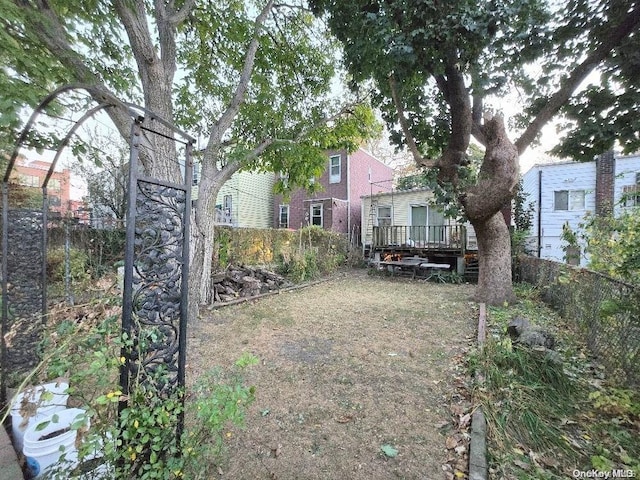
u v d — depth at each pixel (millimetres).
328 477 1728
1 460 1687
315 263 9727
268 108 5773
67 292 3703
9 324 2295
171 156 4328
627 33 3926
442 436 2061
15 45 2625
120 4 3771
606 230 3715
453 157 5328
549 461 1824
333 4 4730
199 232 5059
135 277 1449
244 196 15141
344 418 2262
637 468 1670
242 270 7789
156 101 4207
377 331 4277
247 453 1905
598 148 4922
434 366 3113
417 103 6016
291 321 4793
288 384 2777
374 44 4125
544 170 10656
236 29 5551
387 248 11133
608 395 2449
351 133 7461
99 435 1183
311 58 6617
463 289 7770
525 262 7637
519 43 3891
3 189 2332
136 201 1430
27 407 1330
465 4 3645
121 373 1363
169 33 4441
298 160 6336
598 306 3281
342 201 14195
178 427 1553
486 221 5582
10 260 2387
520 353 2945
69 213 6039
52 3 3697
